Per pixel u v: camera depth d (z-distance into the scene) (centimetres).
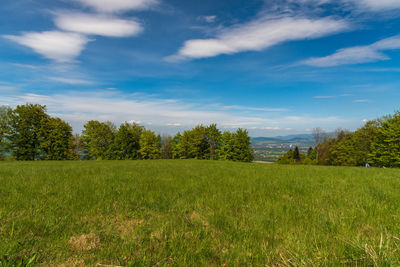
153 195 535
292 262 221
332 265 212
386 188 643
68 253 243
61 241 270
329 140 5781
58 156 4075
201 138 5569
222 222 353
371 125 3994
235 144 5178
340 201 491
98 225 332
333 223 340
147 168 1342
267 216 381
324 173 1107
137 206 443
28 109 3869
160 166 1572
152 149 5297
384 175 1033
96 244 271
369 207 426
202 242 275
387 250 222
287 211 402
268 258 238
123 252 247
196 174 1012
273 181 794
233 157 5197
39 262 222
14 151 3731
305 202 487
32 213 366
